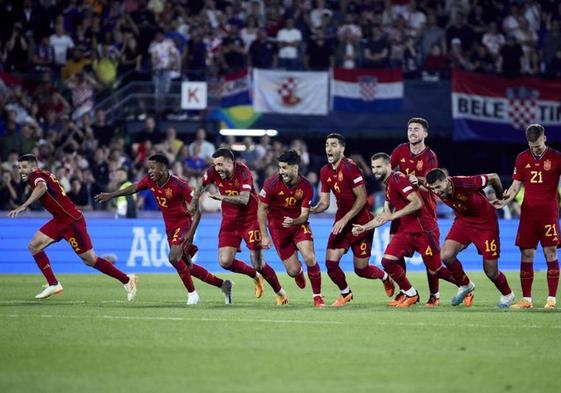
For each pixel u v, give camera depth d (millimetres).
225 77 82750
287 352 29062
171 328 34219
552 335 33062
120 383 24422
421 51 88500
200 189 43719
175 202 43875
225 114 83938
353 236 43906
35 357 28094
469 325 35531
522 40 90125
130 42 84875
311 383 24469
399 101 83812
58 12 86562
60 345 30234
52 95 81750
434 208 44094
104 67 83938
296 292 53125
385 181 43562
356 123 85000
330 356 28406
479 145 92438
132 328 34156
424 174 44938
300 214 42844
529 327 35125
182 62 85750
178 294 50625
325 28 88250
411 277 66375
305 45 86375
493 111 84875
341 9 90188
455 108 84125
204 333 32938
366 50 86062
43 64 84688
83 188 74000
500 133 84938
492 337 32438
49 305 43188
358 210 42875
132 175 76312
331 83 83125
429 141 91938
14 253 69375
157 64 84375
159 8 87750
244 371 26062
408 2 90938
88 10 86750
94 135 81438
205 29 86375
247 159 81312
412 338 32031
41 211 73875
